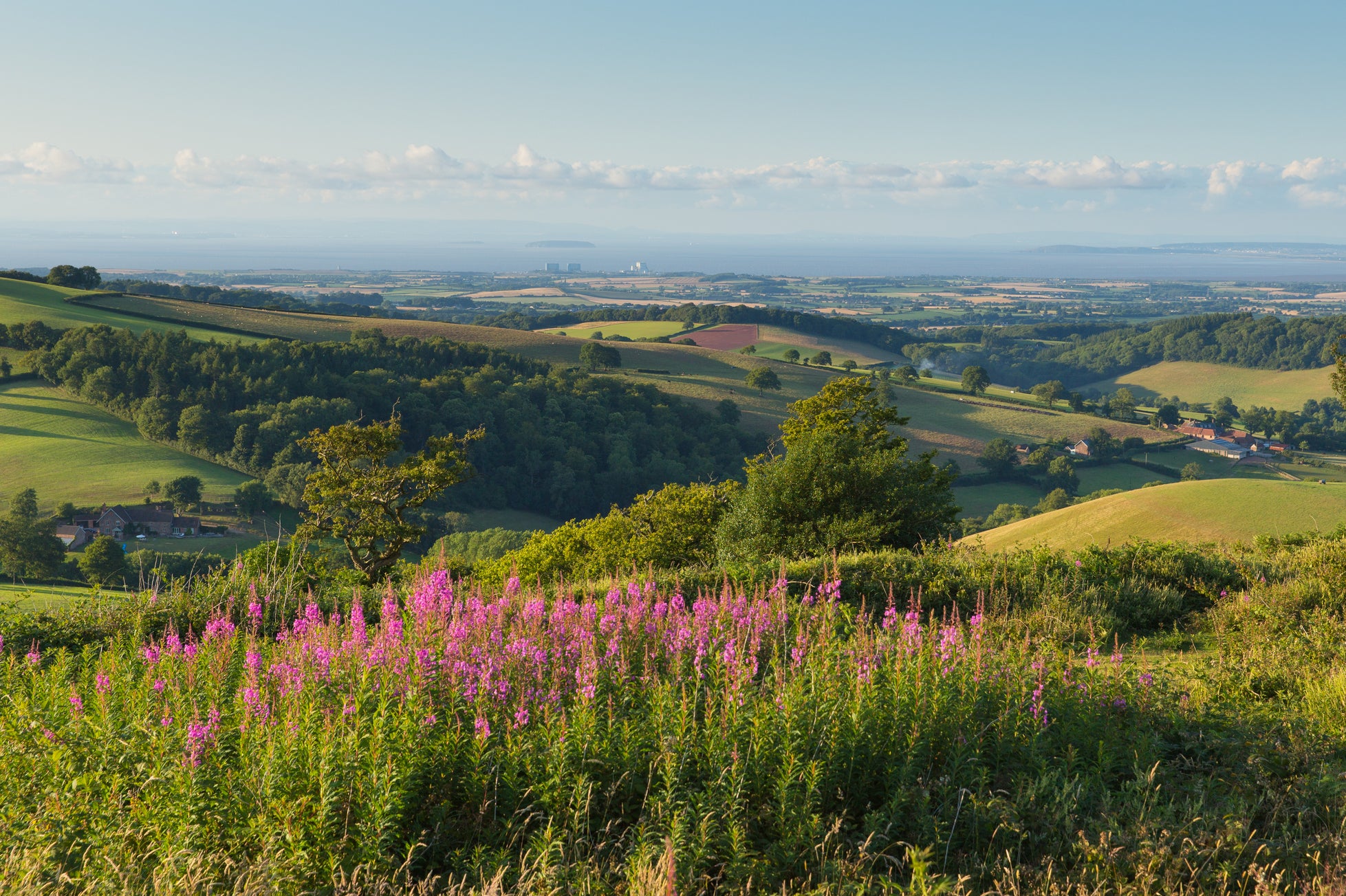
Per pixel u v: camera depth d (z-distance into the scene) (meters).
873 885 5.20
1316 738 7.27
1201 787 6.36
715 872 5.40
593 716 6.15
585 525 36.75
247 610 12.56
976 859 5.46
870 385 45.66
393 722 6.00
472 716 6.36
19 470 104.38
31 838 5.10
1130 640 12.81
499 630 7.42
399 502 35.16
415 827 5.61
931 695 6.71
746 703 6.55
